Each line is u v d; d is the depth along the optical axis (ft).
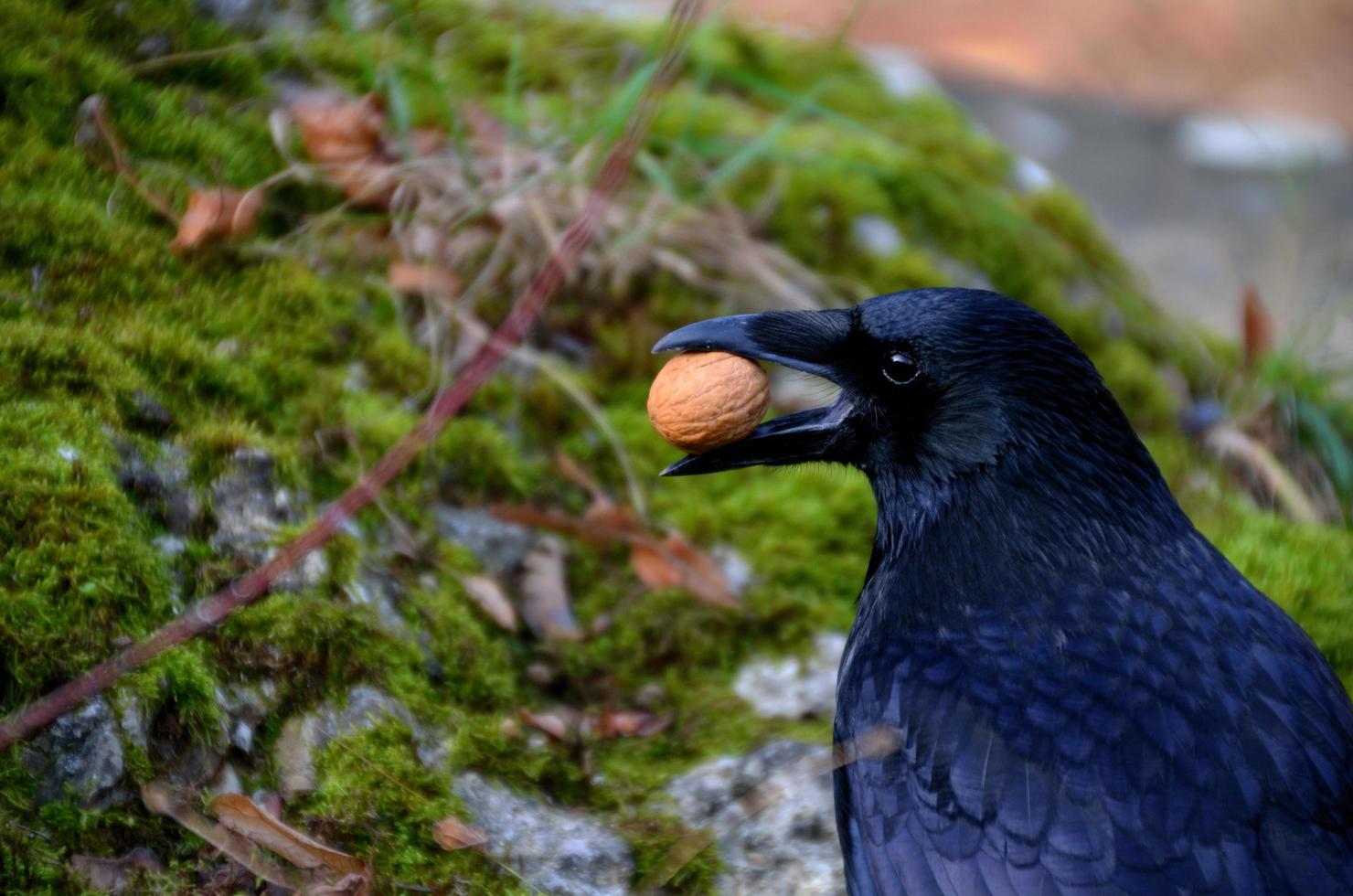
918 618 21.72
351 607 22.50
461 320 27.48
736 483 28.45
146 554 21.16
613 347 29.35
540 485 26.99
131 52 28.96
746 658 25.79
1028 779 19.07
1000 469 21.59
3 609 19.54
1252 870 17.97
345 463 24.70
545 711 24.09
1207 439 33.35
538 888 21.06
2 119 26.30
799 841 22.63
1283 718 19.34
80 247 24.90
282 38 30.91
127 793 19.45
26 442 21.22
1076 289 35.91
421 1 34.76
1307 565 28.19
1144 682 19.77
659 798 23.06
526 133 31.19
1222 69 75.46
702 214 31.12
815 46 40.29
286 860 19.71
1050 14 78.79
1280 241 54.70
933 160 36.76
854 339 22.20
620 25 37.40
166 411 23.12
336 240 27.91
